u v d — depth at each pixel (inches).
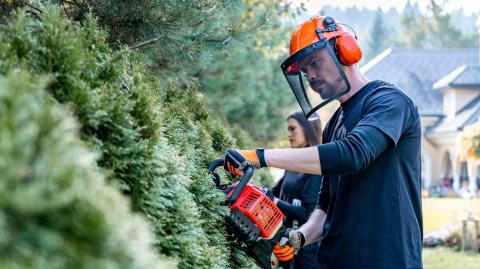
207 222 91.1
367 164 89.2
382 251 93.7
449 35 2354.8
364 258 94.7
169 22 115.3
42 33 67.6
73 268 42.0
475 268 327.0
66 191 42.6
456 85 1019.9
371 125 90.1
